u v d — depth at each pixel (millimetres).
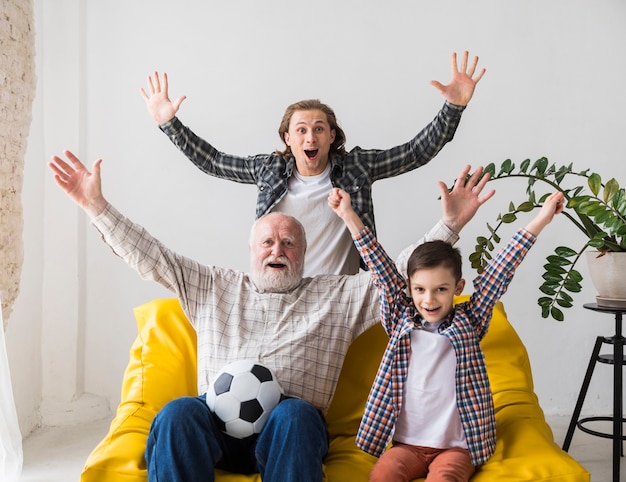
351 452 2289
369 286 2418
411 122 4113
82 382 4094
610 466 3295
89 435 3730
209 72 4102
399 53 4102
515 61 4113
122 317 4109
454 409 2102
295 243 2439
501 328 2631
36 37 3824
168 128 3051
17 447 2826
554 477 1991
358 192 2959
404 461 2047
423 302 2121
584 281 4133
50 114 3947
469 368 2100
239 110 4113
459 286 2217
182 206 4117
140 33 4078
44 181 3951
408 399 2133
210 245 4129
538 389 4180
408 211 4148
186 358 2590
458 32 4102
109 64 4066
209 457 2006
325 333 2359
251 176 3086
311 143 2869
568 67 4113
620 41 4105
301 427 1976
